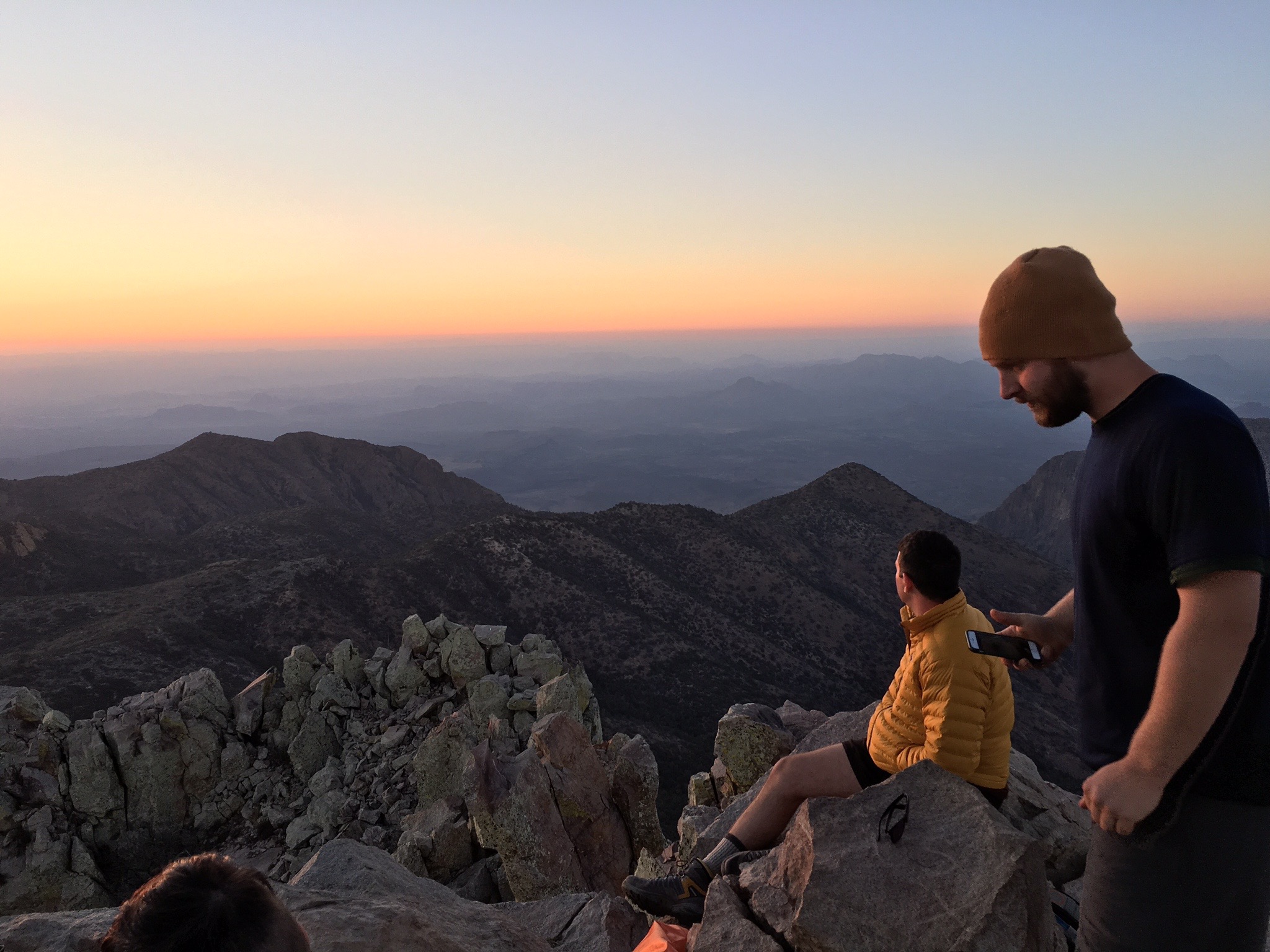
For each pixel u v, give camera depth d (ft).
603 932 18.97
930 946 9.22
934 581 12.50
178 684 81.46
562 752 41.73
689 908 13.57
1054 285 8.08
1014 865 9.58
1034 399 8.63
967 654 12.17
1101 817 7.32
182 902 6.51
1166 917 7.55
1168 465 7.02
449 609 382.42
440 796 62.28
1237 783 7.09
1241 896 7.41
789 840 11.98
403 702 77.51
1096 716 8.65
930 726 12.32
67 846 70.08
